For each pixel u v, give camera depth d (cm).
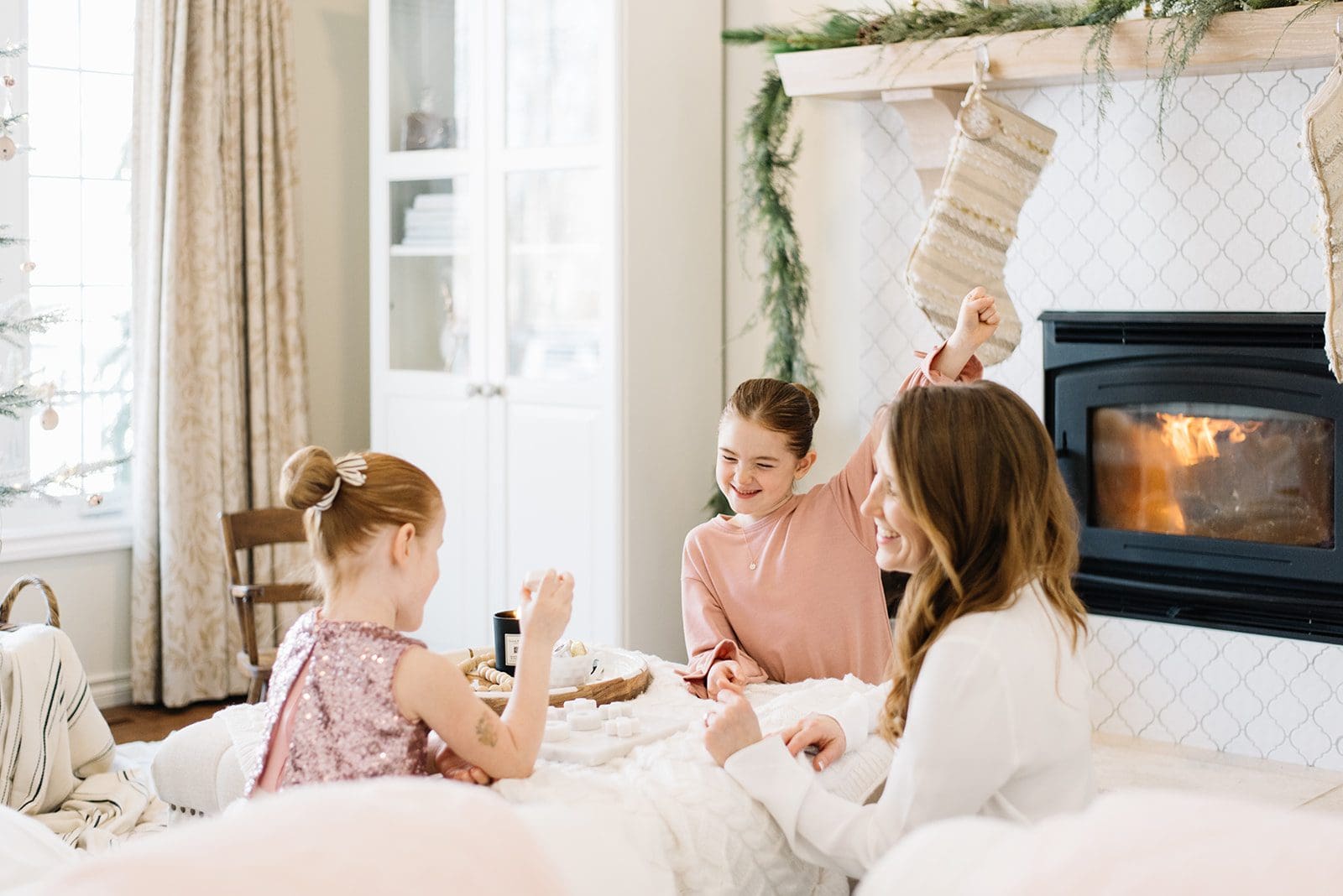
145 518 415
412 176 428
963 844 76
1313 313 328
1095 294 357
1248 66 317
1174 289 346
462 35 412
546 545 405
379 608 157
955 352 207
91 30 419
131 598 424
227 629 425
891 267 388
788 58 362
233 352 424
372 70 433
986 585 140
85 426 422
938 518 141
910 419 143
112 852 67
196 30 411
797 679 211
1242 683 343
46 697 279
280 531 363
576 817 117
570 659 189
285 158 435
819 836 145
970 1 345
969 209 314
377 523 155
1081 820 69
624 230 382
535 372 404
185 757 177
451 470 426
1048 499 143
